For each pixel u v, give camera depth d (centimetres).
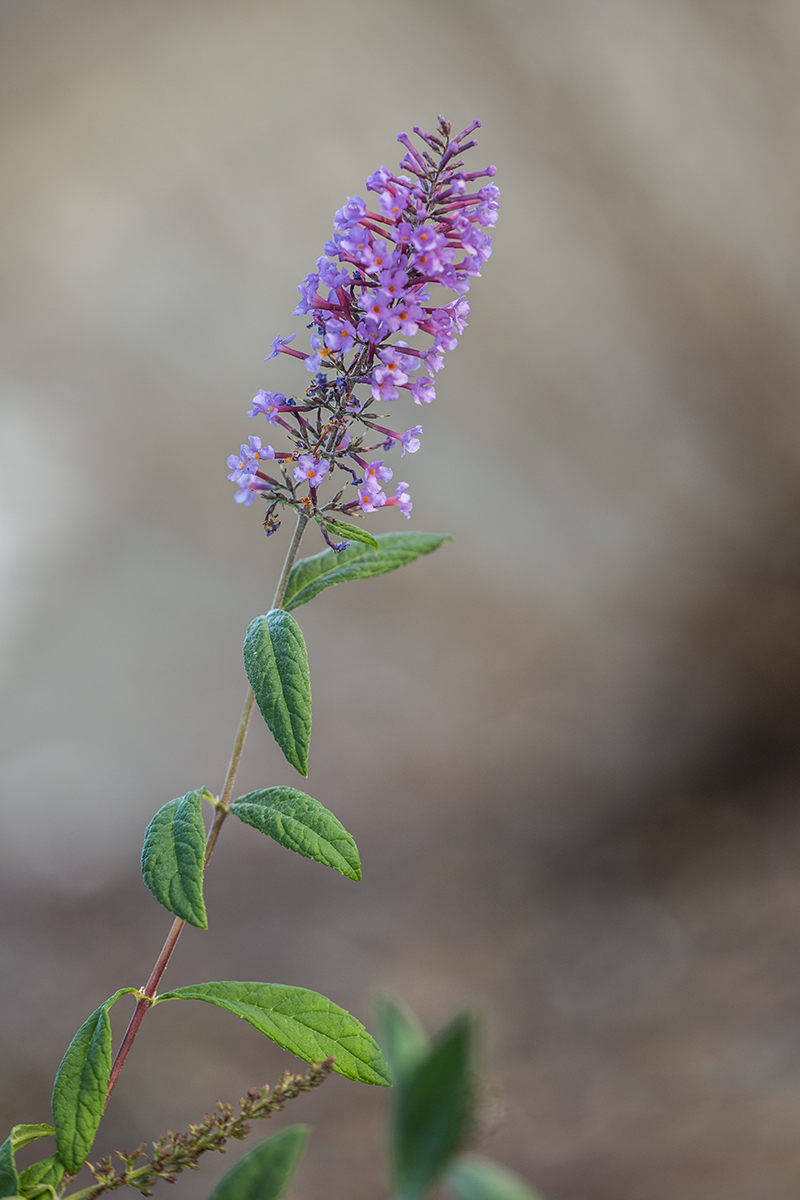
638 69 542
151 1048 325
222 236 684
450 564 638
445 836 470
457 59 588
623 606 580
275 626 142
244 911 424
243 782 562
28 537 702
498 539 623
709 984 320
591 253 559
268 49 644
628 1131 246
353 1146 272
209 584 697
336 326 143
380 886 436
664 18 519
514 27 555
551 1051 303
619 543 588
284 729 141
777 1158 208
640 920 380
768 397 538
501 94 580
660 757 499
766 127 517
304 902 427
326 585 146
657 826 450
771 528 541
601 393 580
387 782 533
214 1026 338
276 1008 141
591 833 455
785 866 387
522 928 389
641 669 553
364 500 144
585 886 413
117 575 699
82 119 687
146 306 693
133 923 419
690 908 379
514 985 349
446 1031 144
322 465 143
